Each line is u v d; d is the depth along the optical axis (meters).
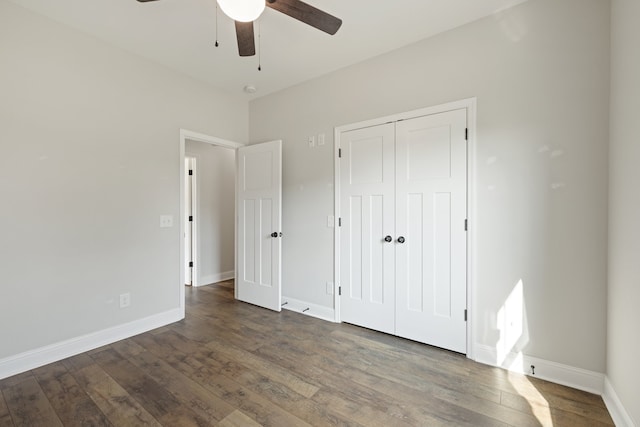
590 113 1.81
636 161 1.40
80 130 2.34
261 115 3.63
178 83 3.01
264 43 2.51
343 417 1.59
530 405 1.69
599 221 1.79
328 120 3.03
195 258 4.31
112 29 2.31
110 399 1.74
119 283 2.57
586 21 1.83
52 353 2.18
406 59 2.54
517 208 2.05
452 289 2.32
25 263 2.07
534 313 2.00
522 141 2.03
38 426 1.53
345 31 2.34
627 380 1.48
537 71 1.97
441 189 2.36
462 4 2.04
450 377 1.98
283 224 3.41
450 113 2.32
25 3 2.01
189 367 2.10
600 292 1.79
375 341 2.51
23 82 2.06
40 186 2.14
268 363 2.15
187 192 4.37
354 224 2.85
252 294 3.50
